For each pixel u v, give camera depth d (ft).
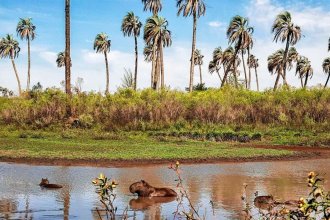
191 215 15.61
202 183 39.01
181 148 70.18
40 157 55.83
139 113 102.27
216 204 29.68
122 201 30.83
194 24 146.00
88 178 41.14
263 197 30.07
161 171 46.88
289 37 174.40
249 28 170.81
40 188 35.35
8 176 41.68
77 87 115.75
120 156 58.08
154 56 177.17
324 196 11.03
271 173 46.29
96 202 30.09
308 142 84.23
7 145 70.03
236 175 44.47
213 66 312.29
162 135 92.99
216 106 107.04
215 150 68.18
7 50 246.47
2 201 30.01
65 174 43.60
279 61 245.45
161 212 27.30
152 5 180.86
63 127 98.22
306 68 277.64
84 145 72.59
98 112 103.60
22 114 102.47
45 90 115.44
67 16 112.98
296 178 42.65
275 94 124.36
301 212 11.25
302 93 121.39
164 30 175.42
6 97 122.01
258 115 106.83
